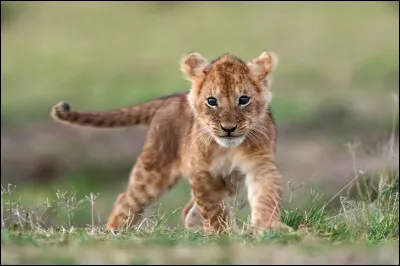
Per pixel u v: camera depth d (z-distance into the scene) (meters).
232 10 34.16
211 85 9.20
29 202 17.16
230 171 9.34
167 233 8.15
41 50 31.61
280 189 9.09
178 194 15.69
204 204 9.36
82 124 10.50
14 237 7.35
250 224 8.75
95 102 26.27
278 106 23.05
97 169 20.81
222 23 33.00
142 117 10.48
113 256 6.69
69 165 21.14
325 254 6.79
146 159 10.08
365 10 32.38
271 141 9.34
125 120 10.50
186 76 9.72
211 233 8.52
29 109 25.14
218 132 9.07
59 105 10.41
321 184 17.42
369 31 30.19
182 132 9.82
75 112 10.44
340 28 30.83
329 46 29.27
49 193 18.72
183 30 32.94
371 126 21.48
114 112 10.51
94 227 8.69
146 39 32.50
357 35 29.95
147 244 7.29
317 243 7.31
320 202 12.02
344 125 21.69
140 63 29.92
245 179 9.41
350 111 22.58
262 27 32.19
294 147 20.59
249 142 9.16
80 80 28.39
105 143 22.12
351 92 24.41
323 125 21.89
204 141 9.24
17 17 34.84
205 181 9.34
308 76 26.25
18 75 29.02
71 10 35.84
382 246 7.29
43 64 30.17
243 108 9.15
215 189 9.40
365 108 22.75
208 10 34.59
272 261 6.56
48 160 21.30
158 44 31.80
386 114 22.16
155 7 35.62
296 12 33.22
